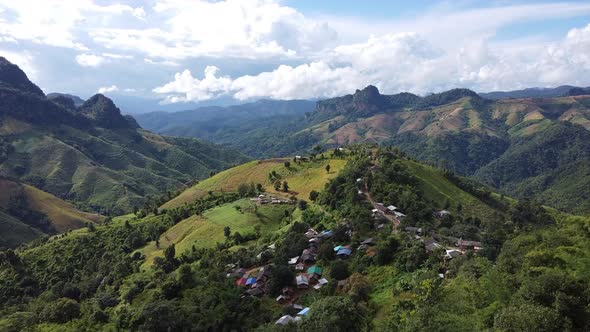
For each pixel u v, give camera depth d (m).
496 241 123.81
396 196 157.00
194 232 181.12
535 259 65.94
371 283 98.88
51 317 111.56
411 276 94.06
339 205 157.88
